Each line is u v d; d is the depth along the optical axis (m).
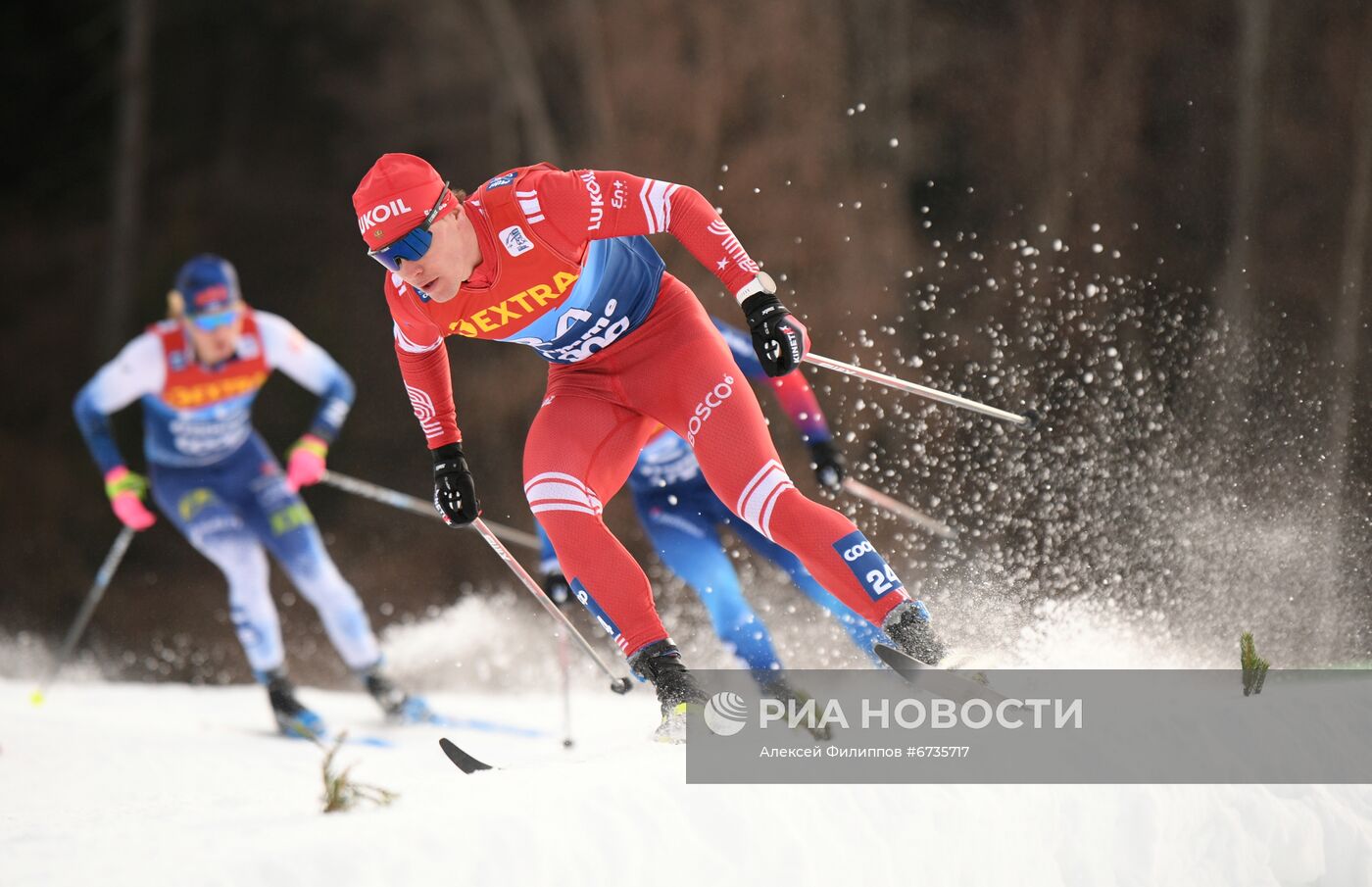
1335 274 46.53
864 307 51.03
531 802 7.97
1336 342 45.09
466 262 10.02
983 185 51.75
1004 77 52.22
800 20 53.88
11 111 61.66
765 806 8.44
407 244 9.69
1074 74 51.09
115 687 25.36
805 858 8.28
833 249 52.00
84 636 49.56
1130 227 49.50
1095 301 46.66
